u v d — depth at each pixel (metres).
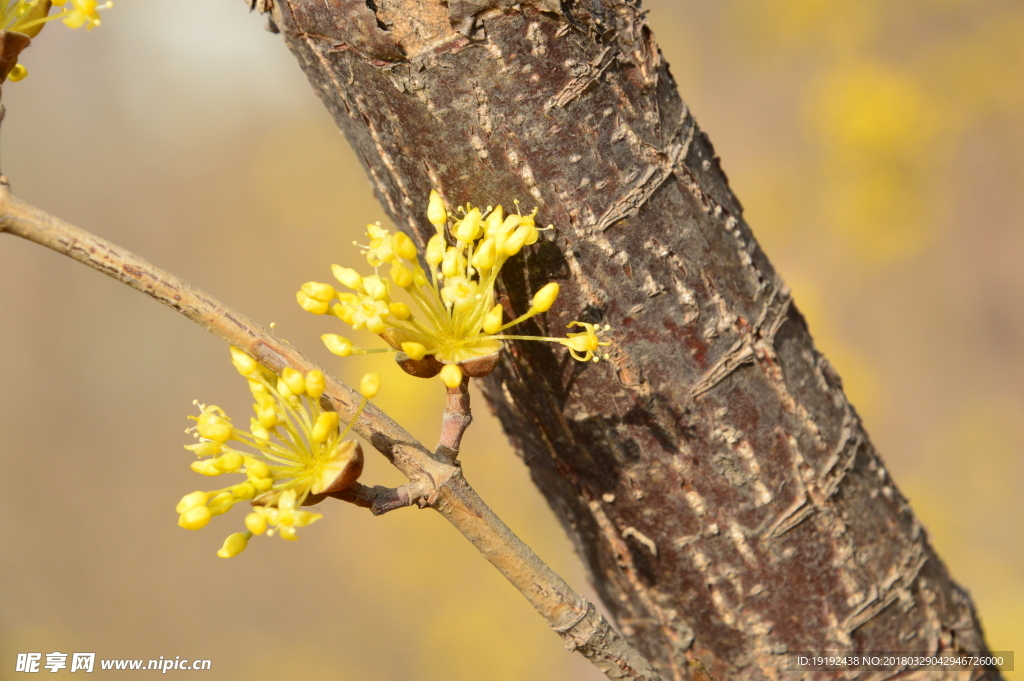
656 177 2.21
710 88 12.98
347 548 10.73
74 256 1.71
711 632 2.65
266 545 10.88
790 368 2.48
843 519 2.55
